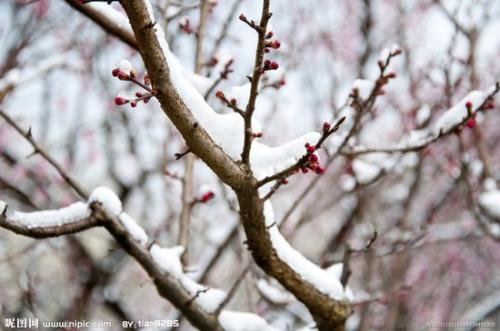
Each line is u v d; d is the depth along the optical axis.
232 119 1.85
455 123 2.62
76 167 6.53
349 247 2.75
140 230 2.54
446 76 4.04
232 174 1.80
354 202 5.92
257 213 1.96
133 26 1.51
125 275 7.17
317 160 1.71
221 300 2.65
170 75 1.64
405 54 5.30
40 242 5.51
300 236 7.49
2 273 5.40
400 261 5.02
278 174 1.78
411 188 5.11
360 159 3.85
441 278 7.04
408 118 4.73
